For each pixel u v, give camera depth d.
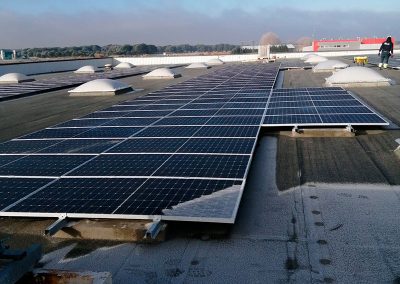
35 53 122.75
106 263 5.95
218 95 21.80
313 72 38.22
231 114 15.30
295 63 54.53
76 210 6.88
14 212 6.99
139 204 6.93
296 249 5.97
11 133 16.03
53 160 10.13
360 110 14.34
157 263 5.86
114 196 7.36
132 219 6.60
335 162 9.88
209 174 8.17
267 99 18.97
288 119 13.53
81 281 4.61
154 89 29.88
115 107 19.52
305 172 9.28
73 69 65.62
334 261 5.60
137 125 14.26
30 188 8.12
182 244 6.32
